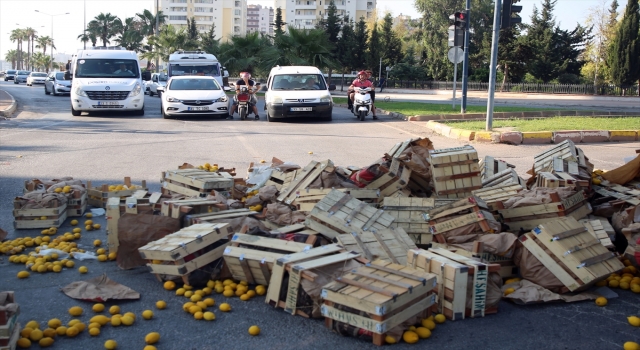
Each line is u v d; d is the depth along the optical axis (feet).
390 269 14.53
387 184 23.09
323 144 47.42
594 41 196.24
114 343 13.16
